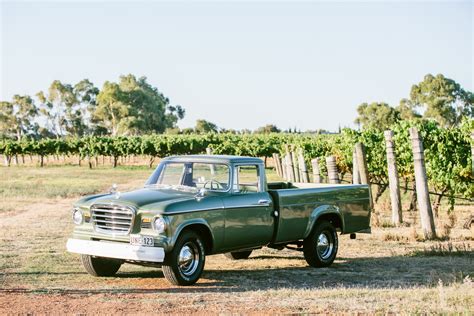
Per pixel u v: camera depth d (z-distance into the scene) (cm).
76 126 17075
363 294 832
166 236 877
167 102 19525
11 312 742
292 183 1249
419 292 834
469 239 1444
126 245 887
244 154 5797
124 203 905
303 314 724
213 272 1060
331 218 1157
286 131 9200
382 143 2230
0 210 2114
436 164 1850
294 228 1070
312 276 1027
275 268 1109
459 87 11388
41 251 1266
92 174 4769
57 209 2158
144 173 4944
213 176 995
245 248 1013
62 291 873
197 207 916
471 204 2298
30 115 16912
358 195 1195
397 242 1412
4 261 1144
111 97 15900
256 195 1016
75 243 934
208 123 14612
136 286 920
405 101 11638
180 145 6325
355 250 1312
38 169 5775
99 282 956
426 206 1455
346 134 2441
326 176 2630
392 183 1659
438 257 1216
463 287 862
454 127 1975
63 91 17000
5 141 6956
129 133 15662
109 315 725
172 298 819
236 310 744
